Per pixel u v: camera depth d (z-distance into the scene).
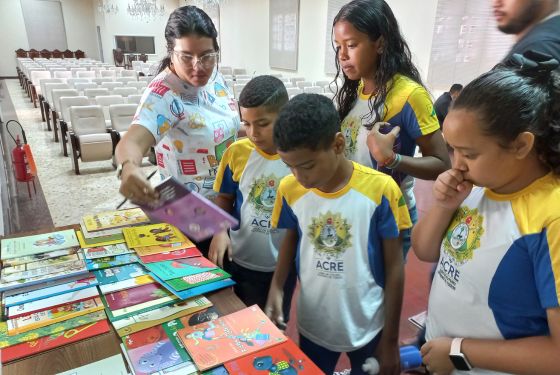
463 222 0.75
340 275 0.95
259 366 0.72
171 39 1.08
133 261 1.07
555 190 0.61
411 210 1.31
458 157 0.66
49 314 0.85
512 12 1.05
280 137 0.80
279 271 1.06
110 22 14.57
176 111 1.16
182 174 1.29
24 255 1.06
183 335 0.80
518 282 0.64
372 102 1.17
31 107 8.32
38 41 15.01
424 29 5.36
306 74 8.15
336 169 0.90
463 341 0.71
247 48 10.50
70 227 1.26
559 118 0.59
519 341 0.65
